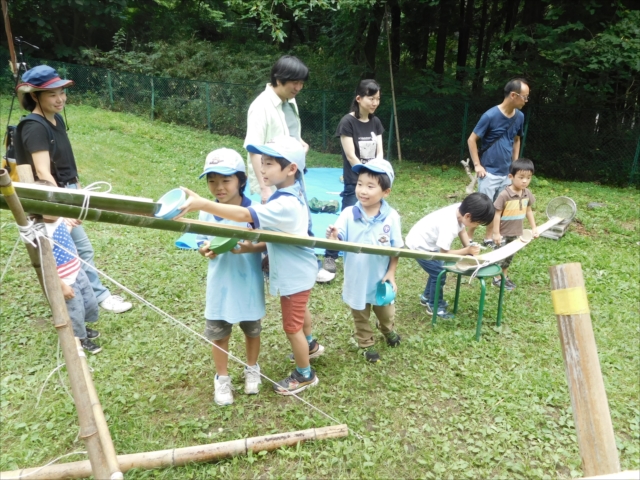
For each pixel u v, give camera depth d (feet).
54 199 5.51
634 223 24.71
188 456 8.57
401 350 12.37
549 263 18.52
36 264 5.92
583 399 5.57
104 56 50.70
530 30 34.60
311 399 10.52
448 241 12.89
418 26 44.65
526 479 8.68
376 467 8.77
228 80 47.19
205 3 58.65
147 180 27.73
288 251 9.61
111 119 40.70
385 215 11.23
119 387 10.55
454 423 9.90
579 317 5.58
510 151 17.42
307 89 42.65
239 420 9.90
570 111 34.94
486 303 15.34
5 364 11.32
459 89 39.27
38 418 9.73
